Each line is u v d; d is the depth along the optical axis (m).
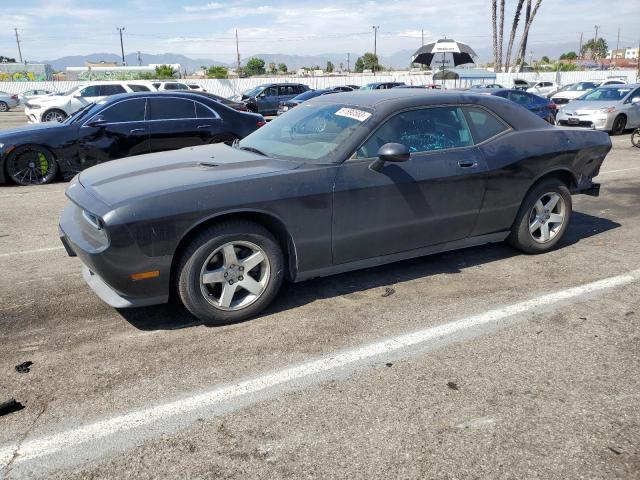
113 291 3.53
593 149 5.03
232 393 2.84
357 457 2.36
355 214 3.82
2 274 4.68
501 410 2.68
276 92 24.47
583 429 2.53
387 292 4.16
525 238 4.86
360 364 3.12
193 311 3.51
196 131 9.36
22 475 2.28
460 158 4.24
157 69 51.31
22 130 8.80
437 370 3.05
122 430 2.56
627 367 3.07
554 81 41.16
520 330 3.53
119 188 3.47
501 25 41.56
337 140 3.92
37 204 7.45
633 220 6.34
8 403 2.69
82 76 49.56
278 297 4.09
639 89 15.97
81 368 3.10
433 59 25.42
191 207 3.29
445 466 2.30
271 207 3.51
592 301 3.98
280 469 2.29
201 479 2.24
